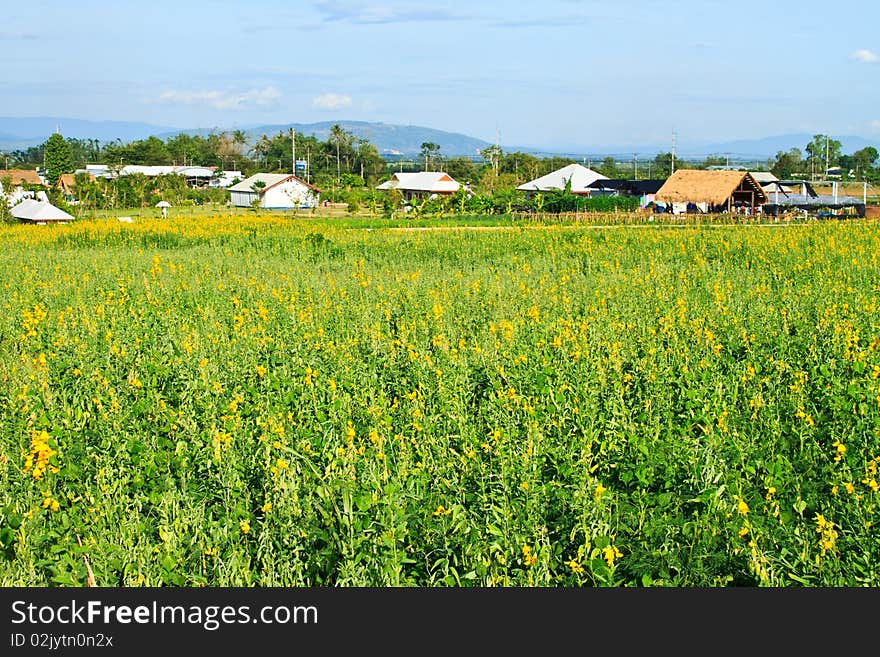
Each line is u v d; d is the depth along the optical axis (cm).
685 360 1262
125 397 1134
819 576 702
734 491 789
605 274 2555
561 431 966
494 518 761
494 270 2747
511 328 1480
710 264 2803
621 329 1524
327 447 911
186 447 924
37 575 720
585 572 710
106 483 827
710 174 7844
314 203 10062
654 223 6519
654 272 2466
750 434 968
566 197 8281
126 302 2031
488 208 8462
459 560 739
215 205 10431
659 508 781
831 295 1848
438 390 1118
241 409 1053
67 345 1420
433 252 3494
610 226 6072
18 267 2770
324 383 1177
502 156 14675
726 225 6072
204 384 1145
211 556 742
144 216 8056
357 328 1591
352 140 17062
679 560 710
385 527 725
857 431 957
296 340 1444
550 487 821
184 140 17775
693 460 860
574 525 761
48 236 4375
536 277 2480
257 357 1363
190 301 2041
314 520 748
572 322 1567
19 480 840
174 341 1433
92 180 9981
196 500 833
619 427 971
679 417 1026
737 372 1201
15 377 1275
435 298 1917
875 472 805
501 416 998
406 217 7812
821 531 712
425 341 1464
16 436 956
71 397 1137
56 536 746
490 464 877
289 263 3047
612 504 803
